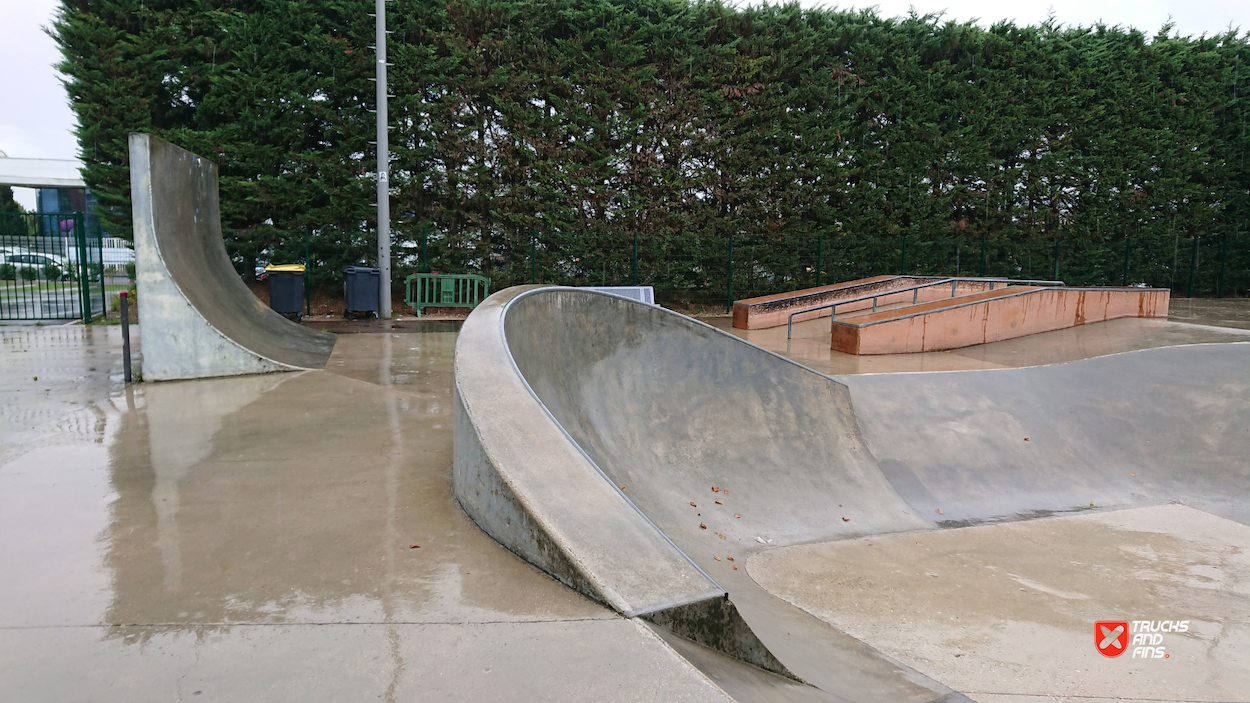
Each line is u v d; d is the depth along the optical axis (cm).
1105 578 514
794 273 1664
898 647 396
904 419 762
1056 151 1791
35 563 308
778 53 1591
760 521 579
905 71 1667
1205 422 791
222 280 955
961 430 764
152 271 734
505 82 1460
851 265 1686
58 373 782
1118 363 878
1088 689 360
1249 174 1936
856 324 1060
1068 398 830
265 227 1365
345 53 1372
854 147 1669
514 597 272
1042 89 1752
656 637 239
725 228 1600
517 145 1470
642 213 1579
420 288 1404
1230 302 1831
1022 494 695
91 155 1274
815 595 464
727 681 232
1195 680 375
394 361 898
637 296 1225
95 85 1245
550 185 1498
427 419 604
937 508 657
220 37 1322
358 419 599
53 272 1798
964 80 1733
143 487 418
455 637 241
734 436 664
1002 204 1783
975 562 538
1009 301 1165
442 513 374
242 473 447
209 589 282
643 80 1523
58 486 418
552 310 612
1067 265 1856
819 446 693
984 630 424
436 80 1421
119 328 1133
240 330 834
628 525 305
